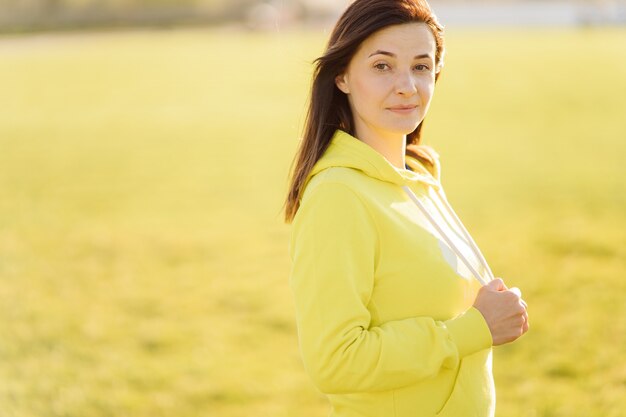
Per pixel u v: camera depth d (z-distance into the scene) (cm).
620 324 573
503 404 464
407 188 202
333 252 184
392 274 190
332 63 202
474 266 207
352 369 180
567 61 2892
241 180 1255
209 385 520
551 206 984
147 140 1675
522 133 1577
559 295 647
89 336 608
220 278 760
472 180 1169
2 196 1170
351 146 198
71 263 820
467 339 186
